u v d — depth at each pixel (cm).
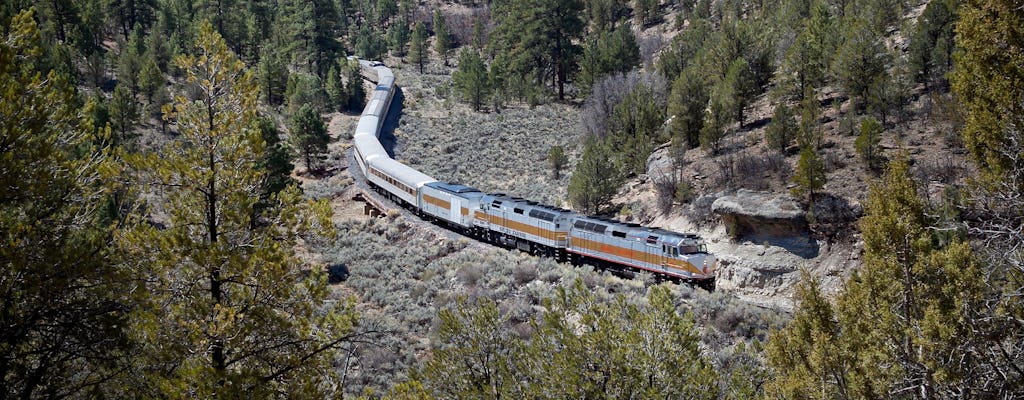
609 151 5312
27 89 1408
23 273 1315
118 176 1520
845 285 1762
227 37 10356
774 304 3784
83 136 1565
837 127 4831
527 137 7688
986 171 1781
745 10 9475
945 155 3984
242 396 1395
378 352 2886
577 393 1617
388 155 6769
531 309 3209
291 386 1533
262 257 1502
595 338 1656
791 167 4416
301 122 6575
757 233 4091
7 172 1314
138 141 5722
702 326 3031
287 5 12619
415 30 12294
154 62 7406
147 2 10631
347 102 9419
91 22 8975
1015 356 1410
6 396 1335
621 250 3866
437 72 11919
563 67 8875
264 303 1545
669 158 5222
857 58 4797
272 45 10500
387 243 4869
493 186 6384
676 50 7162
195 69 1571
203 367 1382
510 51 9650
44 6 8156
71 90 1510
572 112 8356
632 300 3180
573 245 4147
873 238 1608
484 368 1870
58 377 1432
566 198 5512
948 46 4653
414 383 1698
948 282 1495
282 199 1672
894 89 4697
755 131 5209
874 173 4091
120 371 1434
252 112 1612
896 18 6303
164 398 1395
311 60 10662
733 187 4425
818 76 5294
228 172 1560
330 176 6700
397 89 10381
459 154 7362
